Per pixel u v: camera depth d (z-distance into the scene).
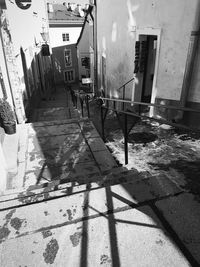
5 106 5.44
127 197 2.07
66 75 30.38
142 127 5.60
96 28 10.78
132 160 4.01
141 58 6.96
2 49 7.03
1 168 3.68
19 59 9.18
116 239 1.66
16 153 4.63
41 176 3.93
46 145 5.04
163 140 4.76
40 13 18.70
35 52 14.44
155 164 3.77
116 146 4.81
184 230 1.70
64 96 18.06
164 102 5.85
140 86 7.46
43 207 2.03
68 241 1.67
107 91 10.00
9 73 7.33
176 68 5.34
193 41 4.75
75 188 2.34
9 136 5.48
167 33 5.39
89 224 1.80
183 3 4.83
